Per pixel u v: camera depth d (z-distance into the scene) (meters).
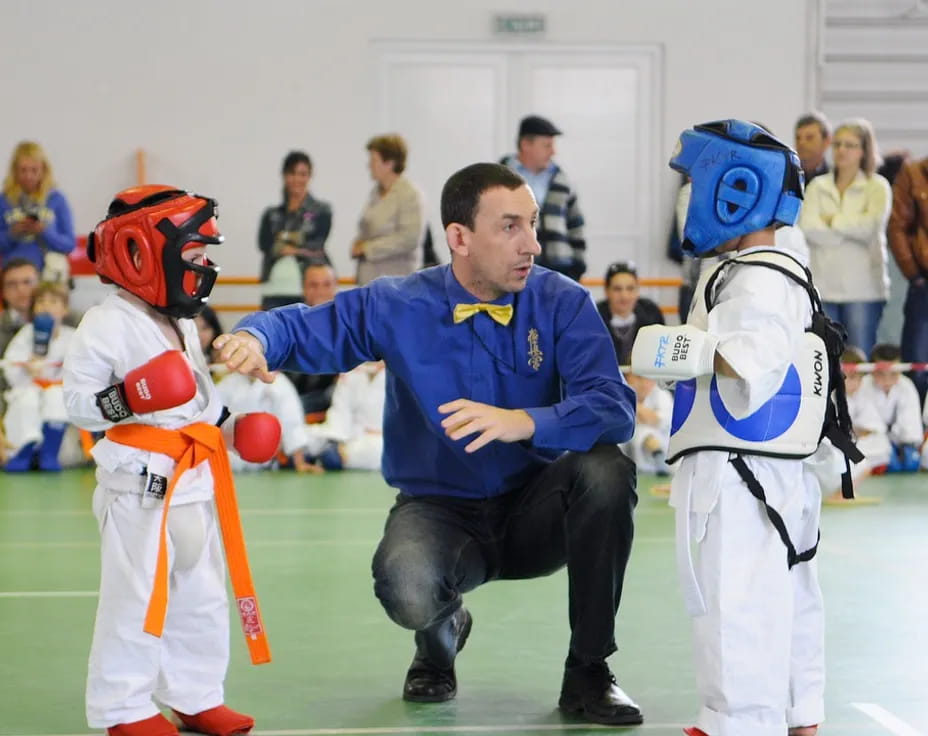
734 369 4.00
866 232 12.65
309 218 14.06
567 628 6.29
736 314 4.08
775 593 4.12
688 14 17.22
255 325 4.73
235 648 5.89
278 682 5.32
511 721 4.78
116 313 4.48
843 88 17.28
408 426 5.06
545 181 12.33
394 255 13.45
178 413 4.51
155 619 4.28
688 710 4.93
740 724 4.08
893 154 14.29
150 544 4.39
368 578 7.49
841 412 4.37
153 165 16.94
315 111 17.03
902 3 17.16
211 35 16.89
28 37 16.75
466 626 5.25
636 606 6.76
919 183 13.31
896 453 13.02
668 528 9.27
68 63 16.78
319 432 13.04
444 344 4.89
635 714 4.73
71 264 15.21
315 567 7.82
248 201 17.03
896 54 17.23
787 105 17.27
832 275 12.81
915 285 13.39
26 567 7.83
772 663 4.10
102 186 16.91
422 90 17.22
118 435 4.44
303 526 9.38
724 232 4.32
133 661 4.36
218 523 4.76
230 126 16.97
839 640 6.05
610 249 17.47
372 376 13.17
